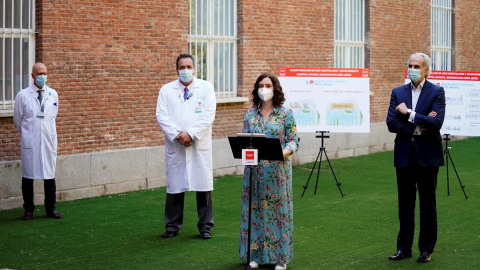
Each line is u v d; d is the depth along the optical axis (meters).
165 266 7.51
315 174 14.70
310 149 16.48
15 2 10.84
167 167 8.88
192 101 8.84
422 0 20.66
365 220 10.02
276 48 15.47
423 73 7.53
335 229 9.42
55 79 11.16
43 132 9.72
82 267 7.44
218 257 7.88
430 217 7.63
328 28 16.91
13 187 10.61
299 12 16.02
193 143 8.80
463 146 20.19
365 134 18.33
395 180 13.89
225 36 14.45
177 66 8.87
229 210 10.70
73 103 11.41
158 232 9.14
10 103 10.85
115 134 12.09
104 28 11.81
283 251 7.30
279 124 7.39
